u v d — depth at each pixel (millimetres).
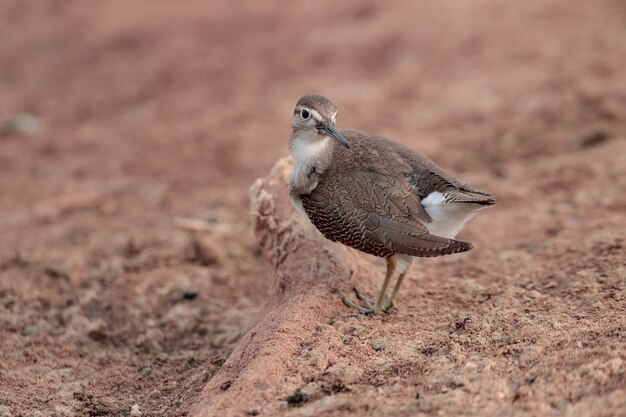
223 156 21812
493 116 21234
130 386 11266
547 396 8156
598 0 28234
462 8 29031
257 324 11125
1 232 18250
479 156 19234
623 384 8070
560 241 13219
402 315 11000
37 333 12906
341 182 11102
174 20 33750
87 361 12094
